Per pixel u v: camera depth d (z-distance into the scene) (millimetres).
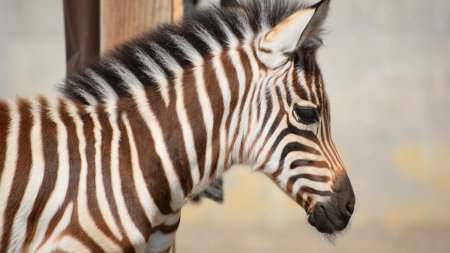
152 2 9070
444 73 22203
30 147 7031
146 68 7543
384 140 21906
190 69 7609
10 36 22062
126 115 7379
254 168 7727
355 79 21984
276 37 7410
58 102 7375
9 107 7227
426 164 21828
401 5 21984
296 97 7520
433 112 22172
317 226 7652
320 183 7551
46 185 6957
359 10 21922
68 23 9242
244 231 20359
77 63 9156
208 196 9539
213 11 7828
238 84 7594
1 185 6871
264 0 7840
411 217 21406
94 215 6984
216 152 7605
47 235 6965
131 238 7125
